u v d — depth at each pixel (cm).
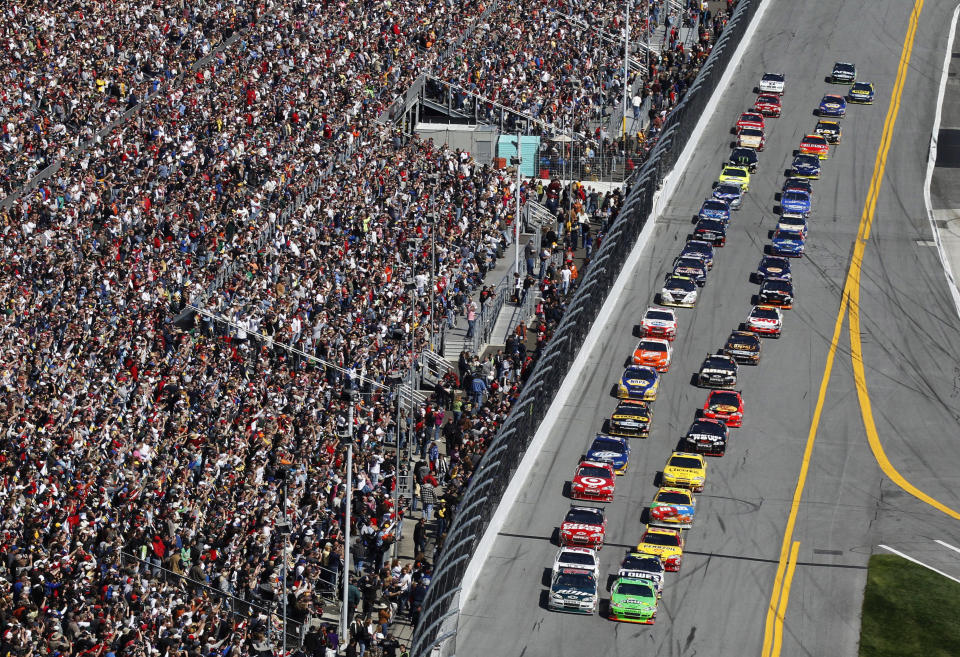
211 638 19588
